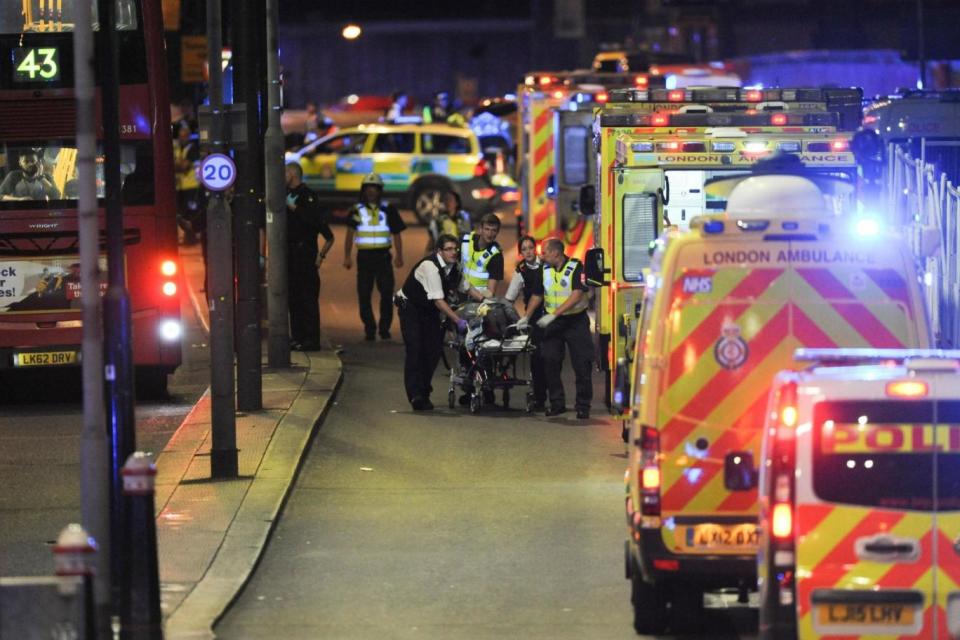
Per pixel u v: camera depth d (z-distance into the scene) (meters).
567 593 29.48
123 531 25.44
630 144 40.44
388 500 37.16
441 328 48.84
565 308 46.12
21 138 50.28
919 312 24.89
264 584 30.27
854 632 20.56
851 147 39.00
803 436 20.78
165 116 50.88
